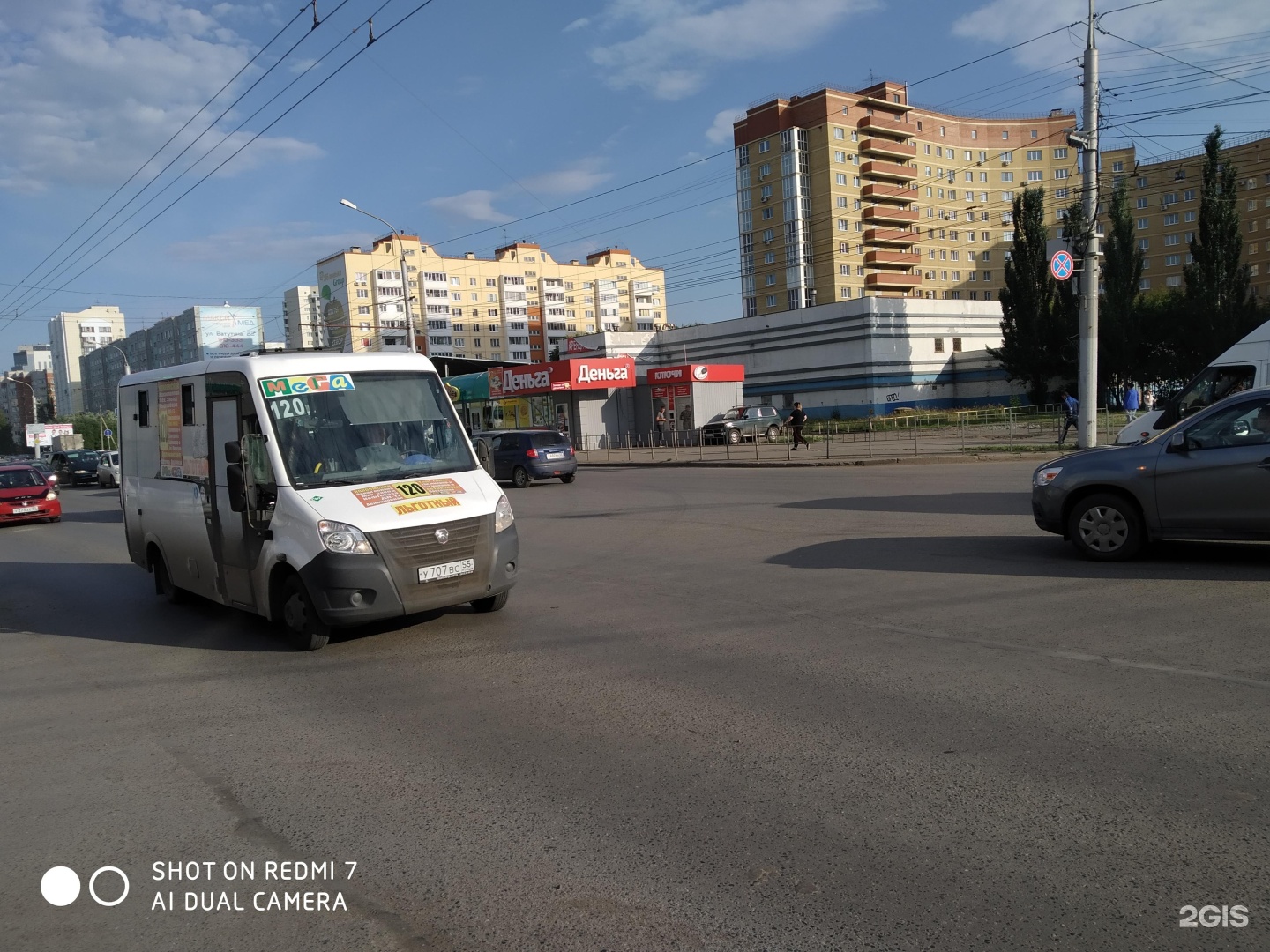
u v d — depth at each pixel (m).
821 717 4.92
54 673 7.21
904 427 42.41
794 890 3.19
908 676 5.54
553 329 114.12
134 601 10.42
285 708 5.80
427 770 4.55
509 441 24.31
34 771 4.91
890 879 3.23
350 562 6.65
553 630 7.38
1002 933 2.87
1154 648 5.80
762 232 85.25
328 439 7.34
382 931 3.12
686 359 61.50
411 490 7.16
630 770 4.36
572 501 19.14
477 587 7.22
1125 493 8.42
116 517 23.19
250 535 7.43
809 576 8.98
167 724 5.62
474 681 6.07
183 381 8.55
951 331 55.12
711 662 6.12
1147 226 88.94
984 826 3.57
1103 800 3.73
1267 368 12.62
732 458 29.55
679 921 3.04
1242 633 6.02
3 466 22.56
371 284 96.19
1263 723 4.46
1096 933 2.84
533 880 3.38
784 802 3.90
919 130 86.38
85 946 3.16
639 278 124.00
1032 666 5.59
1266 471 7.75
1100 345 48.62
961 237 92.38
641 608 7.98
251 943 3.11
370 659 6.85
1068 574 8.19
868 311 50.94
